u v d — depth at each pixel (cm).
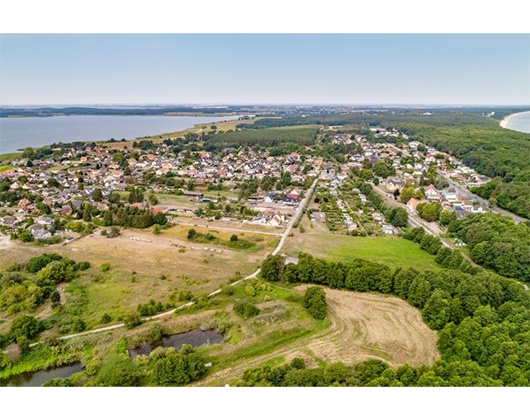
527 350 5150
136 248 10550
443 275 7556
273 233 11869
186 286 8394
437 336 6481
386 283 7862
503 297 7088
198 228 12294
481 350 5547
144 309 7262
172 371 5444
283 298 7812
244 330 6706
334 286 8162
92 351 6197
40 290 7631
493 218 11369
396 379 4844
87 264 9175
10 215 12812
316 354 6075
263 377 5122
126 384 5378
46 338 6450
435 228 12675
